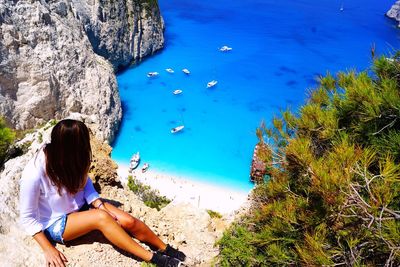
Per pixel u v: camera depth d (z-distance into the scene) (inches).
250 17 4453.7
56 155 191.6
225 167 2338.8
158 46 3545.8
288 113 315.0
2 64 1672.0
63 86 1932.8
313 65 3627.0
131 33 3211.1
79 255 228.4
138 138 2507.4
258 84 3260.3
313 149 280.4
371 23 4510.3
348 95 268.5
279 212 254.1
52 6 2018.9
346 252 216.2
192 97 3009.4
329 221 232.4
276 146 306.3
